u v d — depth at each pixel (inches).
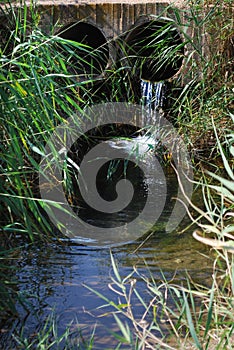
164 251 195.6
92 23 302.8
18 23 213.5
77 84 199.8
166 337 144.2
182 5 291.1
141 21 302.4
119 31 303.4
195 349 136.0
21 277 177.5
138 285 172.2
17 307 161.3
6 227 171.6
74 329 150.5
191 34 291.3
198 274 177.8
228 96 276.8
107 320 154.5
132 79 311.3
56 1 305.6
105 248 199.0
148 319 153.6
